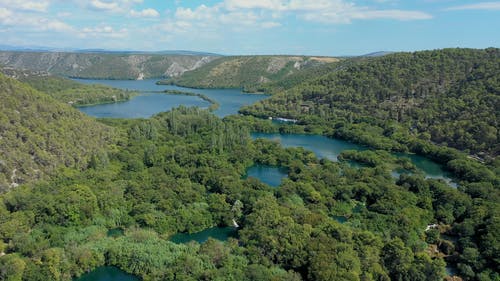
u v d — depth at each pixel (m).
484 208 136.75
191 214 134.62
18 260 99.75
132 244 114.25
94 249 111.75
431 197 155.38
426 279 99.69
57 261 102.38
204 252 107.56
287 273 99.06
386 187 156.75
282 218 119.88
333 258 99.94
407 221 128.25
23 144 157.00
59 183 148.50
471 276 104.88
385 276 98.06
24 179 145.50
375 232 122.81
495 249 107.75
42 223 123.25
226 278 95.75
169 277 99.88
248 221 125.38
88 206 129.50
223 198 145.62
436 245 123.56
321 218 124.62
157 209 137.50
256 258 105.31
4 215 120.44
